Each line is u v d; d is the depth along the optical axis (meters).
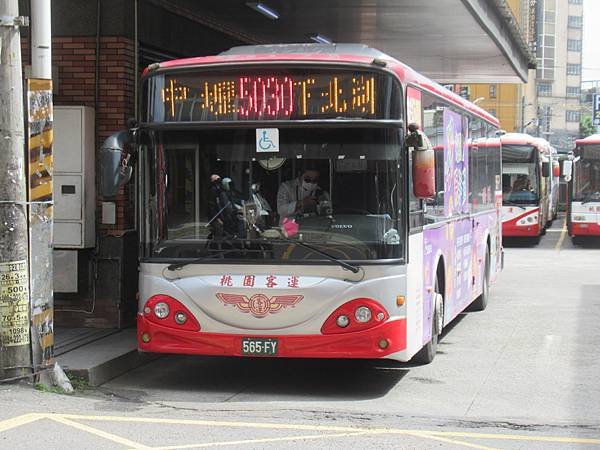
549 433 7.05
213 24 14.36
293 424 7.23
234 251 8.12
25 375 8.08
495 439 6.80
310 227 8.05
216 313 8.10
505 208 28.91
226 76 8.22
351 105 8.05
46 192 8.16
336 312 7.98
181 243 8.23
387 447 6.50
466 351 10.81
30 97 8.02
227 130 8.23
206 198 8.22
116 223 11.18
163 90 8.32
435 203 9.84
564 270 21.23
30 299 8.09
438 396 8.47
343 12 14.76
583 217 27.53
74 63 11.15
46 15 8.12
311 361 10.33
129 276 11.33
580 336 11.87
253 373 9.66
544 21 128.25
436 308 9.98
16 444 6.41
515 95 93.88
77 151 10.97
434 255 9.77
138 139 8.35
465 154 12.23
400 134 8.03
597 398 8.38
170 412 7.67
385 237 8.01
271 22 15.13
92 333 10.83
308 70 8.09
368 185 8.03
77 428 6.90
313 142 8.11
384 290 7.97
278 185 8.12
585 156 27.45
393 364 10.05
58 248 11.13
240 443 6.55
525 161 28.86
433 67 22.17
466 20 15.53
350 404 8.12
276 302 8.00
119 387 8.90
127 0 11.13
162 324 8.24
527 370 9.69
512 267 22.03
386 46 18.70
